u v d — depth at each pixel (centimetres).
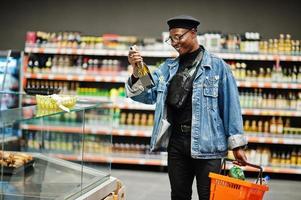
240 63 636
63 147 317
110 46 630
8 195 246
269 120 641
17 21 693
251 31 657
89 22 682
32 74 638
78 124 320
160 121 291
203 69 287
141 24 675
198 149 281
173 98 290
